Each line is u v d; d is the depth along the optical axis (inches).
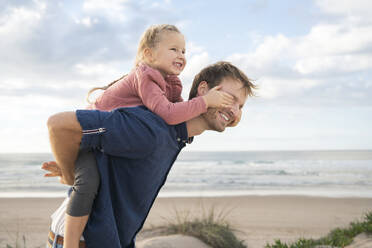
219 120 67.6
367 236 263.7
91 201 56.6
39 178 1069.8
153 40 78.5
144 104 67.0
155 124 59.8
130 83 70.1
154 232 266.7
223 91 68.9
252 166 1504.7
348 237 264.4
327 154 3026.6
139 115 59.6
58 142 55.2
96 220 56.4
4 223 395.9
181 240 239.3
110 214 57.2
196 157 2519.7
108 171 59.1
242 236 317.4
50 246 65.1
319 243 245.1
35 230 357.4
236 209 498.0
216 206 526.0
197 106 63.3
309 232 350.6
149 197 64.9
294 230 358.0
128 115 59.3
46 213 470.9
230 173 1221.7
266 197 639.1
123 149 56.5
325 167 1425.9
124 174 59.9
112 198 59.8
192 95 75.4
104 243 55.9
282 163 1670.8
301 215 450.9
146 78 66.7
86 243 56.5
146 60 79.4
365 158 2180.1
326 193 725.9
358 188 822.5
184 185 922.1
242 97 70.7
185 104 63.4
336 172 1221.1
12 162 1769.2
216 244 247.1
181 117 62.5
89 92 79.4
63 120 53.8
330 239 252.2
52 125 53.6
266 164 1612.9
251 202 574.6
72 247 55.3
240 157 2476.6
